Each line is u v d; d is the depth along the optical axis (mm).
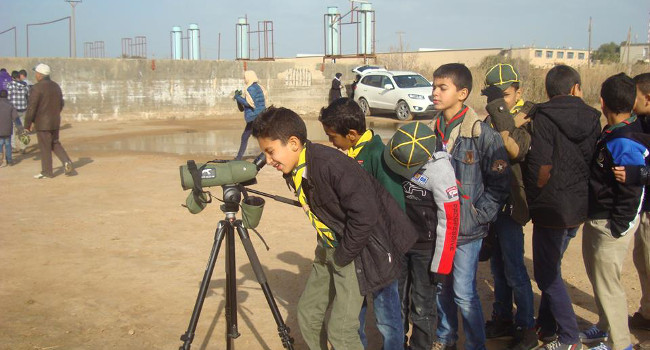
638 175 3590
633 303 4980
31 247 6320
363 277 3250
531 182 3820
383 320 3484
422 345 3750
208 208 8062
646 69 23625
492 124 3969
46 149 10031
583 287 5391
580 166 3787
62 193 8914
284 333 3412
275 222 7410
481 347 3766
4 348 4125
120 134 17562
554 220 3787
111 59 21438
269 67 24609
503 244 4137
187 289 5246
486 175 3660
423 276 3670
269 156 3203
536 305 5008
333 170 3059
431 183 3436
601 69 23719
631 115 3883
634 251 4398
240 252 6277
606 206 3801
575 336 4000
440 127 3873
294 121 3125
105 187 9367
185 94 22984
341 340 3307
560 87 3906
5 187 9312
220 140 16281
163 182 9797
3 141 11312
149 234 6852
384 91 21750
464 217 3611
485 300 5117
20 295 5066
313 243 6605
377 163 3488
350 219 3086
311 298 3539
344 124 3465
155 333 4410
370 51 29172
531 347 4223
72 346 4195
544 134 3773
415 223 3600
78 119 21172
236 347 4223
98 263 5875
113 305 4895
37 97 9758
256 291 5238
